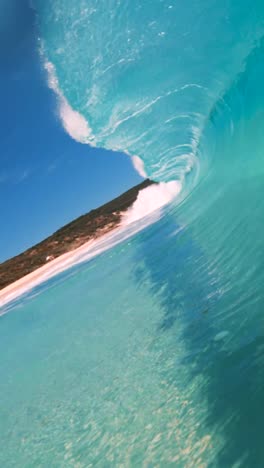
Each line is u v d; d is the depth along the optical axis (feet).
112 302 20.08
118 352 13.69
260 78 23.63
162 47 32.60
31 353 19.71
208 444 7.14
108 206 138.41
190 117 38.73
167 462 7.39
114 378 12.03
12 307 43.96
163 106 38.88
